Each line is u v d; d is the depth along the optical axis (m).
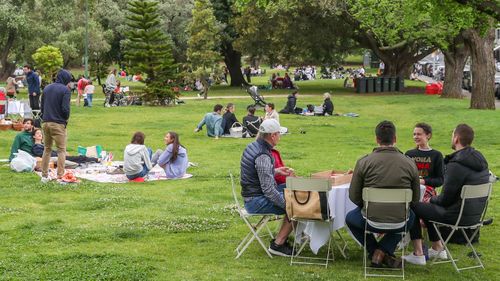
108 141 22.50
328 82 75.50
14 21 50.53
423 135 9.92
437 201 8.63
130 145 14.95
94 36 59.16
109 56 72.69
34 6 53.44
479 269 8.60
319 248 9.02
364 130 27.02
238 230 10.47
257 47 58.00
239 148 20.97
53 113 14.20
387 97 47.97
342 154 19.69
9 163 16.83
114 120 30.14
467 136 8.62
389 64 56.09
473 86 35.03
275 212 8.93
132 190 13.84
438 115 32.91
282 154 19.44
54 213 11.64
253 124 24.00
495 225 10.86
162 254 9.11
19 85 55.91
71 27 59.91
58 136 14.29
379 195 8.12
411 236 8.80
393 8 37.16
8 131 24.08
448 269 8.61
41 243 9.61
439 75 78.06
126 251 9.20
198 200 12.86
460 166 8.47
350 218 8.62
